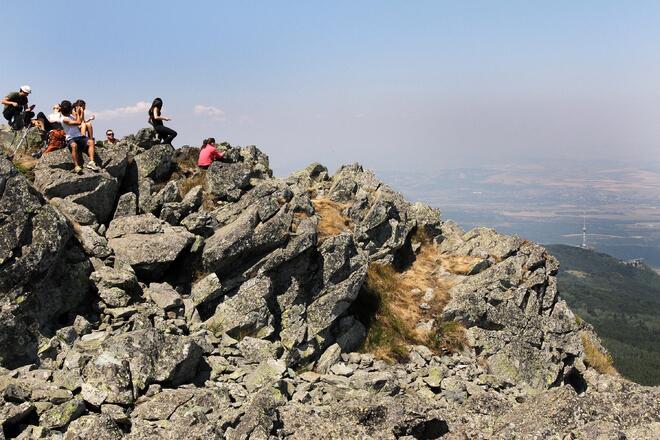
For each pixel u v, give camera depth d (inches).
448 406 918.4
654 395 796.0
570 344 1291.8
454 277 1360.7
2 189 788.6
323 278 1083.9
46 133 1248.2
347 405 733.3
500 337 1181.1
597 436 684.1
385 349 1103.0
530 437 677.3
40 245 786.8
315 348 1019.3
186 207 1120.8
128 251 944.9
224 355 871.1
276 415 684.7
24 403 603.5
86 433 581.3
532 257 1413.6
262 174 1425.9
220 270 1019.9
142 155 1194.0
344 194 1483.8
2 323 715.4
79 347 761.0
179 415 659.4
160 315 881.5
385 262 1346.0
